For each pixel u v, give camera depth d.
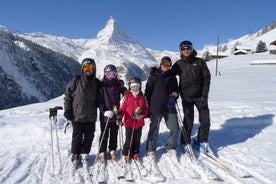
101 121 3.98
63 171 3.68
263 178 3.37
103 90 3.93
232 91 13.02
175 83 4.15
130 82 3.99
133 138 4.00
